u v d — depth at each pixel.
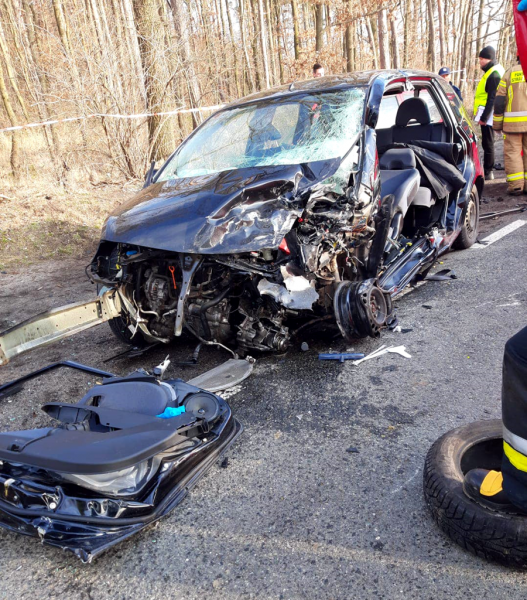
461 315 4.28
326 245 3.57
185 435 2.52
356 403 3.21
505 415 1.76
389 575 2.02
